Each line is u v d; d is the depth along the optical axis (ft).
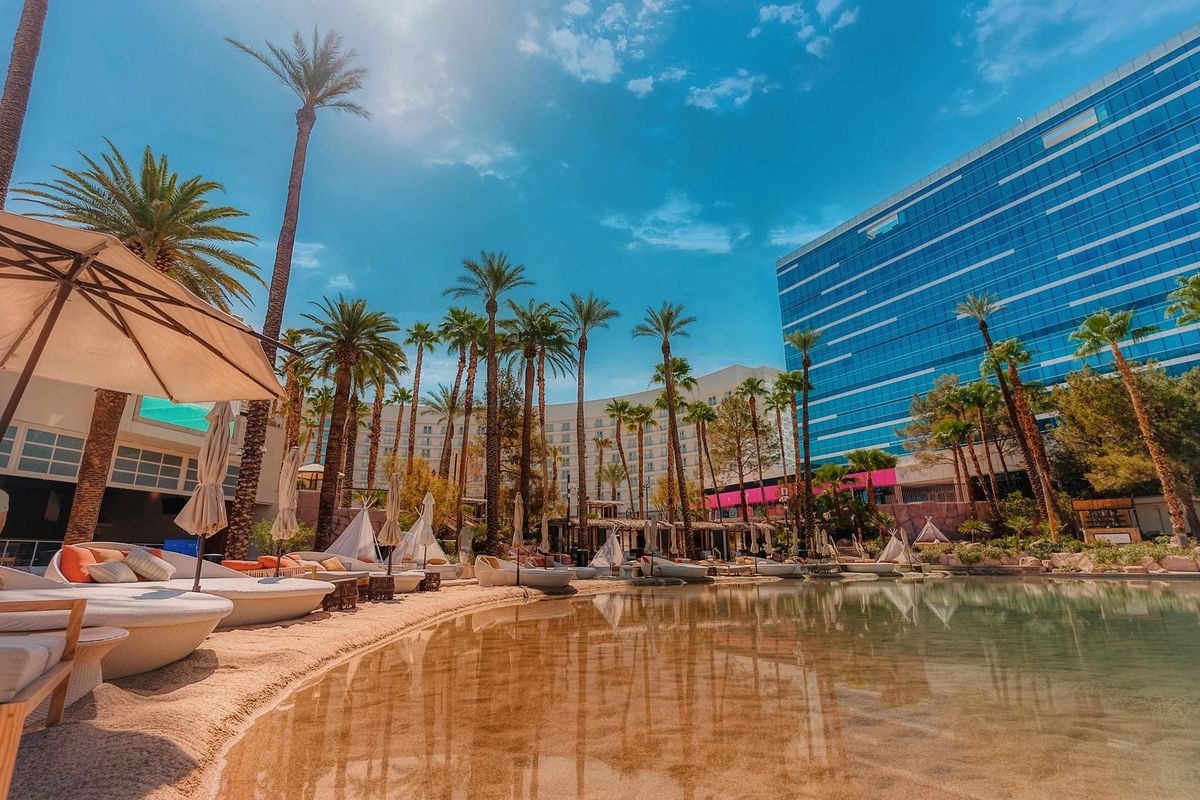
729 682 19.88
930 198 241.35
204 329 14.78
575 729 14.47
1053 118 204.95
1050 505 120.98
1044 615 41.96
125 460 75.20
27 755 9.67
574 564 105.70
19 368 16.62
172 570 23.82
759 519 171.12
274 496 93.50
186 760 10.88
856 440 251.39
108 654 14.40
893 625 36.42
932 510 162.50
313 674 20.48
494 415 96.58
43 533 72.84
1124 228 181.78
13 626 11.43
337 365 82.02
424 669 21.74
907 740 13.78
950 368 221.46
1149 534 132.67
